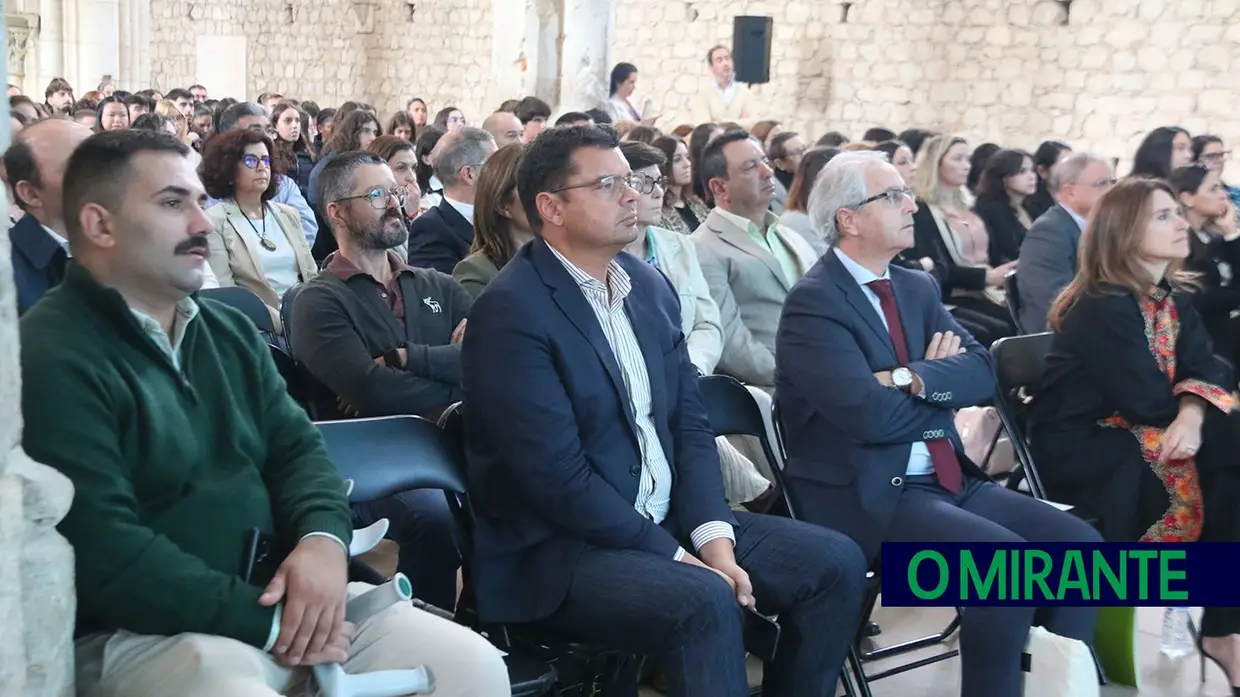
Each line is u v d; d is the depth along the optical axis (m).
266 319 3.32
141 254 1.96
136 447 1.91
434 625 2.05
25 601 1.64
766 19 10.94
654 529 2.43
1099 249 3.25
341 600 1.96
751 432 2.92
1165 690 3.12
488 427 2.43
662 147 4.52
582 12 8.68
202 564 1.88
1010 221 5.85
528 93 8.79
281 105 7.74
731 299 3.81
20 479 1.64
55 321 1.88
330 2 16.14
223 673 1.79
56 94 10.95
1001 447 3.93
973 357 2.98
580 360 2.46
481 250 3.43
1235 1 9.30
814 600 2.53
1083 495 3.29
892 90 11.14
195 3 17.77
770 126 7.42
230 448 2.04
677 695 2.24
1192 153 6.31
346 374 2.97
